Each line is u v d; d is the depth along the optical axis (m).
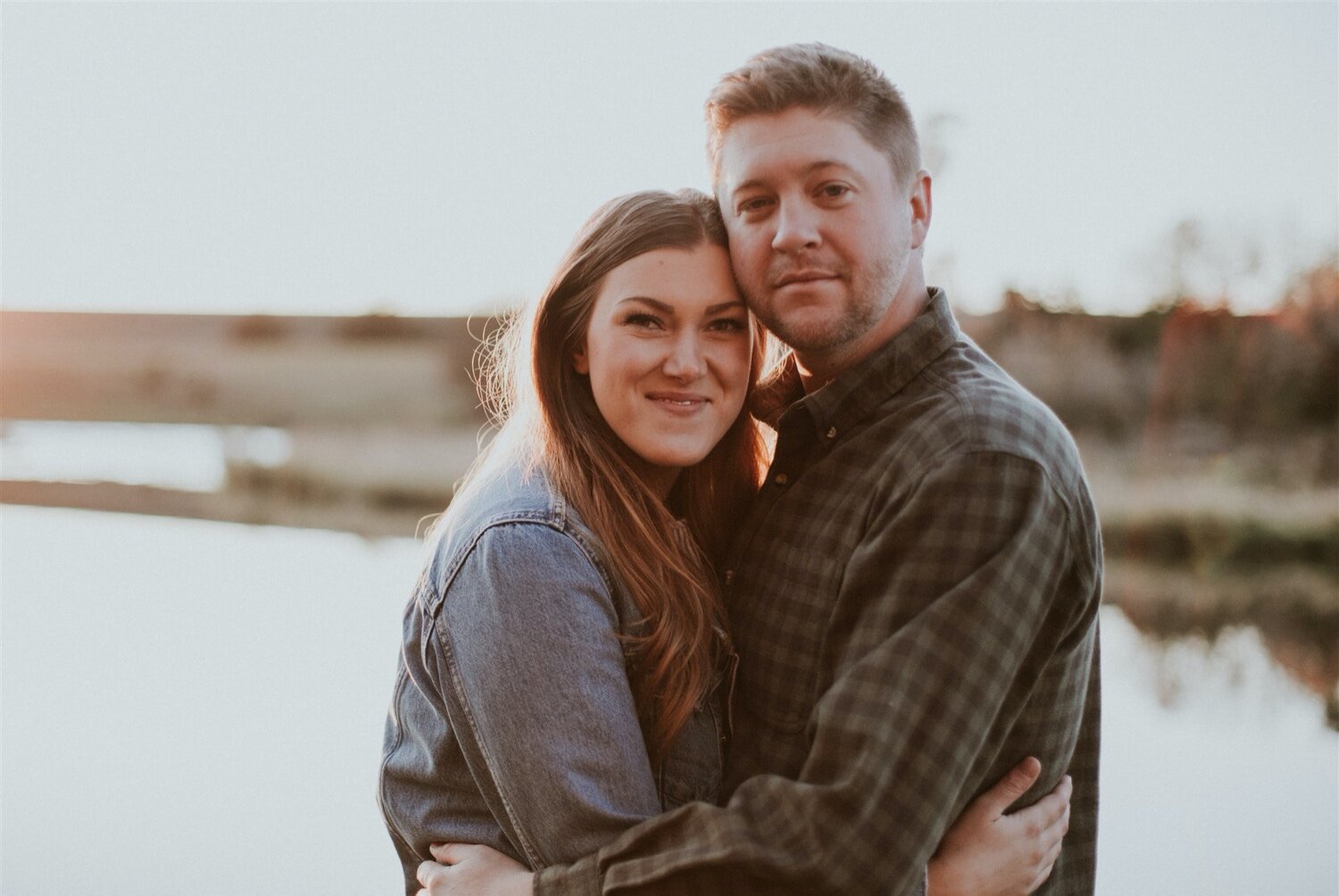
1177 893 3.26
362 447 17.75
